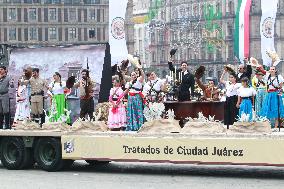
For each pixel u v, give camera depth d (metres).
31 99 19.89
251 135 14.99
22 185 14.68
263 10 26.00
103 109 18.86
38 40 144.38
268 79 18.45
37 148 17.50
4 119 20.31
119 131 16.94
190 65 148.12
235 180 15.10
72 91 21.28
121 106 18.28
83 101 19.58
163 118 16.78
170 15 149.00
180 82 19.17
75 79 21.42
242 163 15.05
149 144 15.98
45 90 20.75
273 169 17.42
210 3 145.12
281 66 136.12
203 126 15.66
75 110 21.28
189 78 18.39
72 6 145.25
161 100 19.00
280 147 14.68
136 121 17.80
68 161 17.44
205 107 17.19
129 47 142.62
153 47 151.00
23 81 19.94
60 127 17.16
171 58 19.77
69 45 22.08
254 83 21.62
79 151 16.80
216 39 145.62
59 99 19.58
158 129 16.11
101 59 21.53
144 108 17.88
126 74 19.95
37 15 144.38
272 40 25.92
